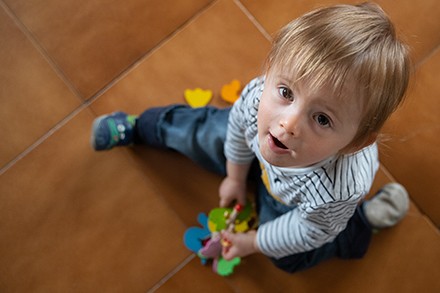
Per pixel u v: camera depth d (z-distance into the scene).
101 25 1.14
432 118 1.09
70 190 1.07
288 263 1.00
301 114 0.59
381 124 0.62
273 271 1.05
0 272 1.04
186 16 1.15
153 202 1.08
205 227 1.06
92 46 1.13
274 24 1.14
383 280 1.05
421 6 1.13
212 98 1.12
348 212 0.80
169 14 1.15
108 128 1.01
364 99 0.57
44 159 1.08
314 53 0.57
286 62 0.59
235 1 1.15
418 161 1.08
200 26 1.15
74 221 1.06
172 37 1.14
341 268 1.05
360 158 0.77
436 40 1.12
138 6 1.15
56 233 1.06
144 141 1.06
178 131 1.00
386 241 1.06
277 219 0.91
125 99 1.12
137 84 1.12
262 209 1.00
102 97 1.11
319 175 0.73
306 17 0.61
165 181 1.08
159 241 1.06
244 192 1.04
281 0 1.15
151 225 1.07
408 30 1.12
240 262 1.05
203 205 1.08
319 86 0.56
